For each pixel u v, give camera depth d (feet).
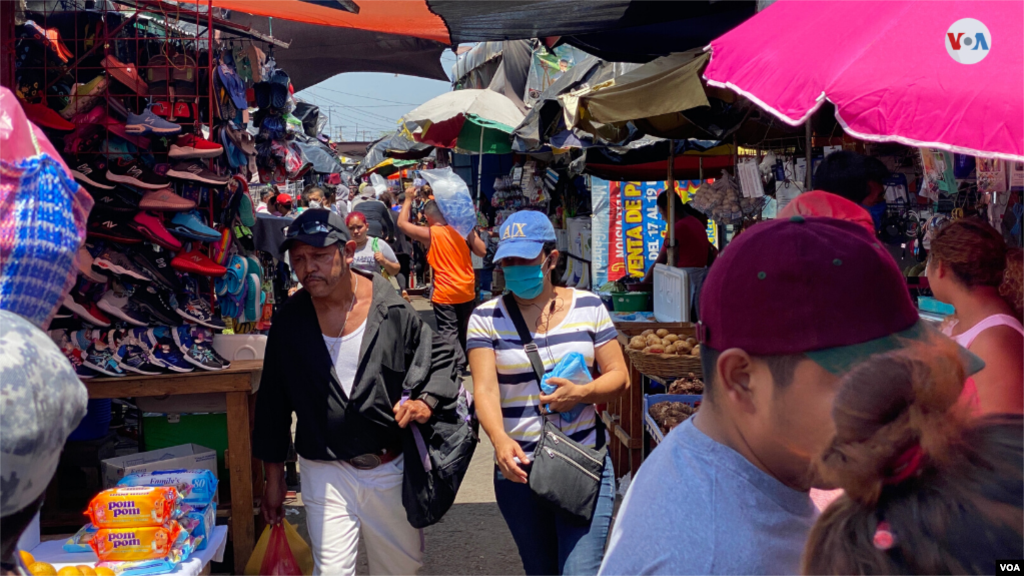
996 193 11.36
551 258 9.51
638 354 15.57
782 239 3.30
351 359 10.05
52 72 14.40
